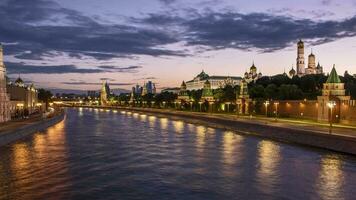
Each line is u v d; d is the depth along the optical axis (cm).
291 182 4997
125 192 4531
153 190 4622
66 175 5400
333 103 8275
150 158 6844
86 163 6328
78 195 4403
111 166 6075
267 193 4494
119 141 9506
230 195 4419
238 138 10281
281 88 19438
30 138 10050
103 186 4803
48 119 14712
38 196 4359
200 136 10869
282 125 11225
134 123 16800
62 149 7969
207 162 6425
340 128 10031
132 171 5684
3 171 5647
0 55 12444
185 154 7306
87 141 9462
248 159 6700
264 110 17925
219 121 14462
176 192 4541
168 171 5694
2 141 8406
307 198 4303
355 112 11306
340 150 7294
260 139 9975
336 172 5572
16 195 4397
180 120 19225
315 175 5381
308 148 8062
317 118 13325
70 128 13638
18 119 14288
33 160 6600
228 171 5684
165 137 10575
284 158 6775
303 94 19225
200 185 4862
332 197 4347
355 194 4469
